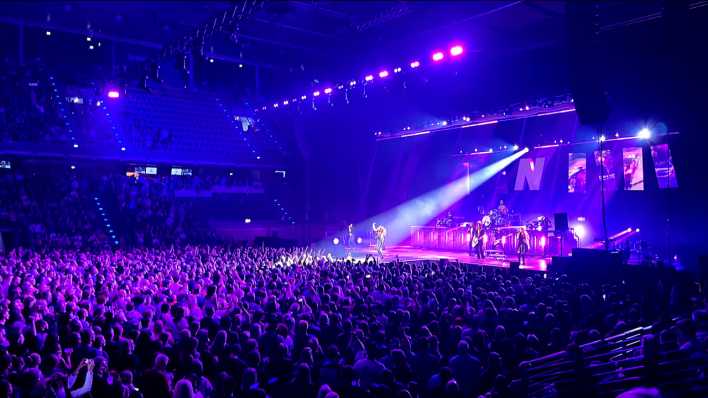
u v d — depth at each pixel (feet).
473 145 109.40
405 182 122.93
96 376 21.35
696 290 40.47
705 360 20.61
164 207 111.14
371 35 85.30
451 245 106.83
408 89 98.53
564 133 92.84
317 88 109.40
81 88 116.78
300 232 124.57
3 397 19.47
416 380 25.03
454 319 33.55
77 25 99.50
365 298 40.16
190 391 19.06
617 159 84.99
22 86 110.32
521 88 81.92
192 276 52.29
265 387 22.59
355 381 23.63
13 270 54.19
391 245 121.70
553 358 25.86
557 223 75.15
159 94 128.16
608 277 55.62
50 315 34.17
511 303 37.96
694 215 71.92
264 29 86.99
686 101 66.44
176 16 79.41
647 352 21.97
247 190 130.62
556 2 64.18
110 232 99.71
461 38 78.43
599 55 33.06
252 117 137.69
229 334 28.43
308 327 31.99
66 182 106.73
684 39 59.82
